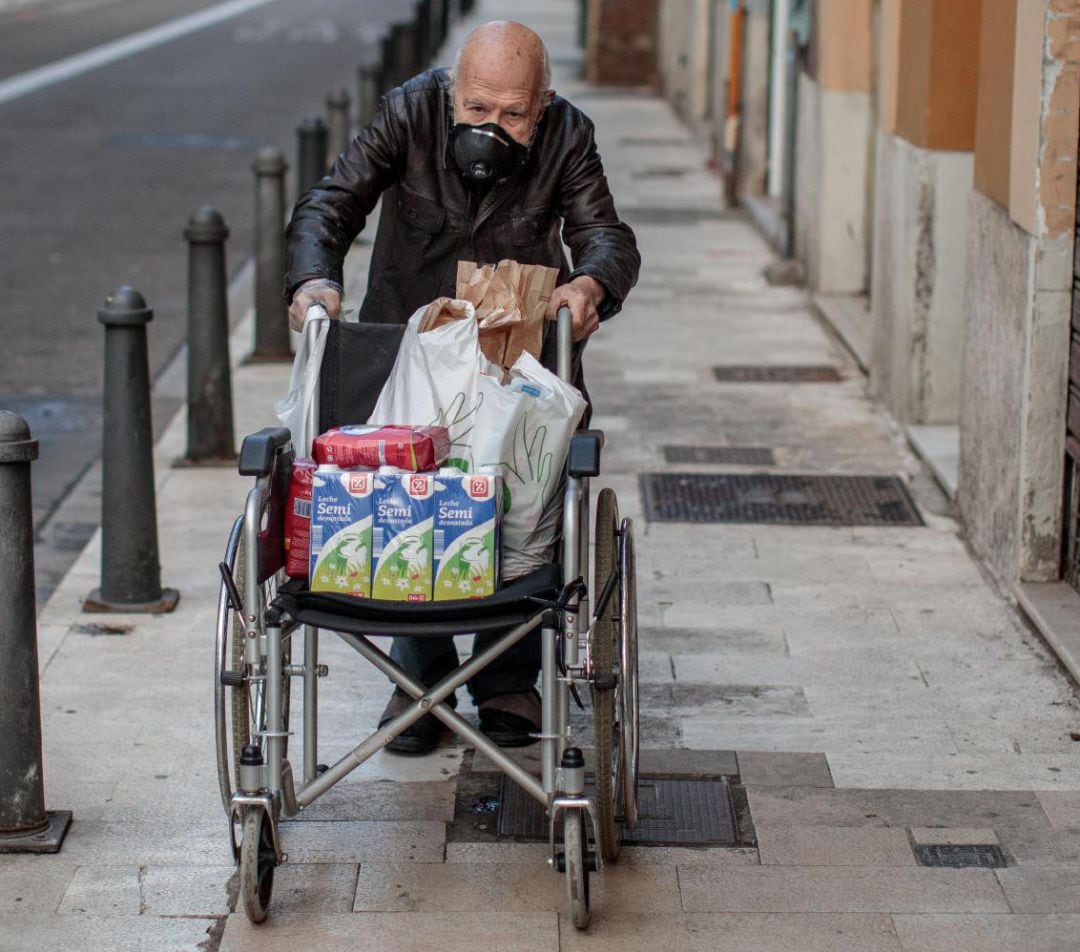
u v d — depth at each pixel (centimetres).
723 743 543
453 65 474
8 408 996
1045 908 445
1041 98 611
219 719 437
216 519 767
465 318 448
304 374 457
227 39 3562
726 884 458
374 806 503
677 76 2431
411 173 492
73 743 544
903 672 600
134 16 4291
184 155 1955
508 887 458
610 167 1917
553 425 439
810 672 600
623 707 454
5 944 430
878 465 851
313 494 423
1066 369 630
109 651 621
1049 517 645
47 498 845
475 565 421
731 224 1573
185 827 491
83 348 1131
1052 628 611
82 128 2161
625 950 426
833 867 467
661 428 919
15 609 471
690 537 745
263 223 1058
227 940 432
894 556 721
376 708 570
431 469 429
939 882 459
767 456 867
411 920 441
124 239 1486
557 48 3441
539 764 528
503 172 473
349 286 1236
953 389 876
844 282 1216
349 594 425
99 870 468
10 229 1525
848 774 522
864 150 1190
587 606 442
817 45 1220
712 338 1131
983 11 714
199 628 643
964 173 848
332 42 3516
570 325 454
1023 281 641
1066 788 512
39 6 4606
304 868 468
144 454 655
